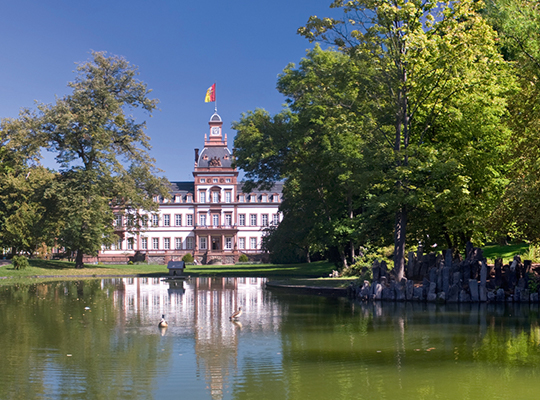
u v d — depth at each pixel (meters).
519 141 23.81
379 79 23.30
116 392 8.16
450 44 21.16
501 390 8.10
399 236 23.66
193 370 9.52
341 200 38.75
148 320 16.12
